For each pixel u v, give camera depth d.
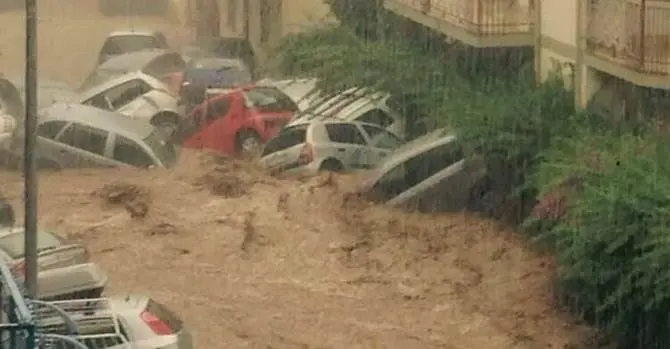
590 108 24.23
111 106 31.94
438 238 24.61
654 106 23.28
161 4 49.09
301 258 24.16
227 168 29.05
